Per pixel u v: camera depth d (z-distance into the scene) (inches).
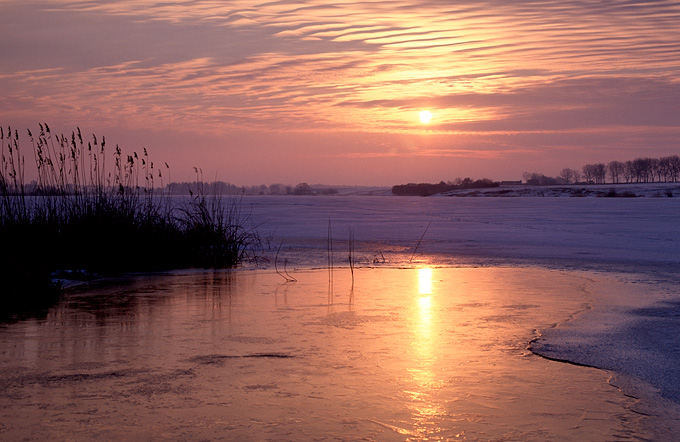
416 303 359.9
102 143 573.0
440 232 1017.5
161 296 385.4
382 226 1192.8
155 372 215.3
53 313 325.1
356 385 202.8
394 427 166.2
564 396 193.5
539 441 158.1
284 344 257.3
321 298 378.3
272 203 3312.0
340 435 160.6
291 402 185.8
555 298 378.3
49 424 165.9
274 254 682.8
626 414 177.9
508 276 487.2
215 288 422.0
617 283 446.3
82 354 238.8
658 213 1743.4
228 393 193.6
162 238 577.6
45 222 513.7
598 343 261.9
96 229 528.4
